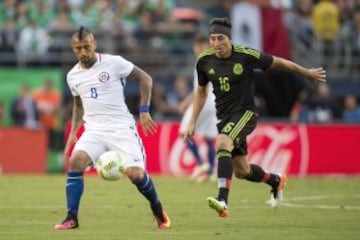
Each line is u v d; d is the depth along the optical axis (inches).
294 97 2517.2
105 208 1284.4
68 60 2568.9
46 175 2075.5
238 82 1070.4
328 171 2130.9
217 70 1074.7
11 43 2541.8
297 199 1470.2
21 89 2357.3
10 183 1761.8
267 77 2487.7
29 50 2549.2
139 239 908.6
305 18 2822.3
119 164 957.8
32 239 900.6
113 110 1001.5
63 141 2242.9
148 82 1015.6
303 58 2755.9
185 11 2822.3
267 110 2504.9
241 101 1074.1
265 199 1460.4
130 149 991.6
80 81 1005.2
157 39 2672.2
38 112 2357.3
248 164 1133.7
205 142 2030.0
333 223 1098.1
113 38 2605.8
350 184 1830.7
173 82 2554.1
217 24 1066.7
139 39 2652.6
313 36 2778.1
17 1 2637.8
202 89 1114.7
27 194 1513.3
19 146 2167.8
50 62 2559.1
